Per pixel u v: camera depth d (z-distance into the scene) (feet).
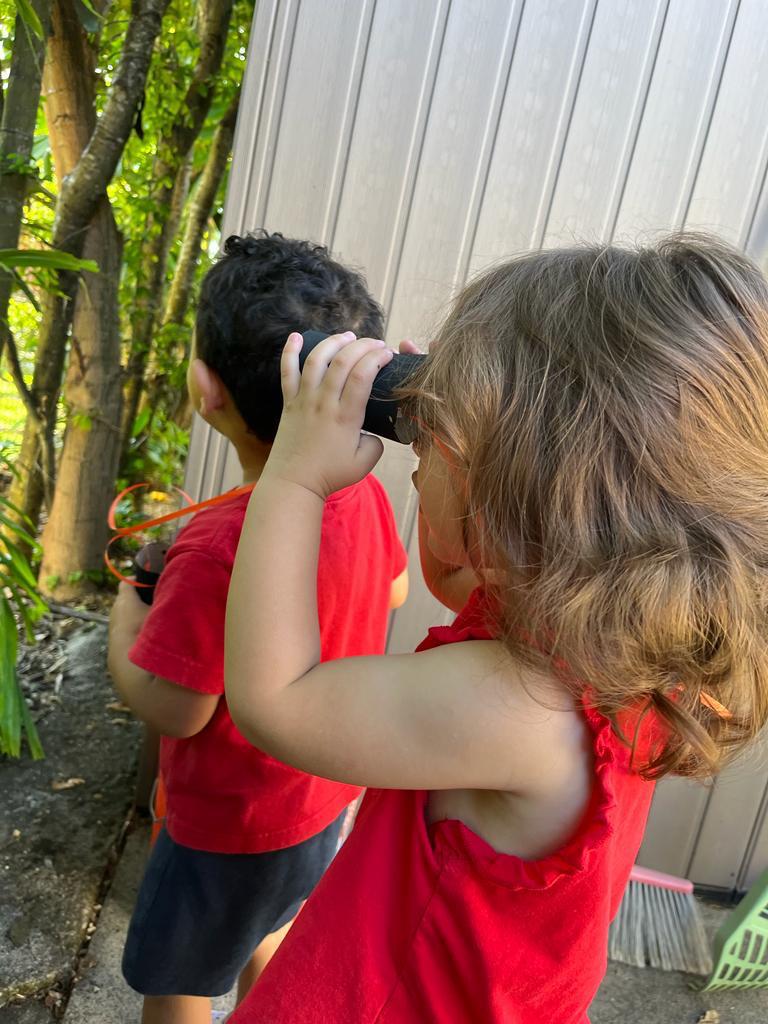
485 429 1.77
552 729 1.88
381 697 1.92
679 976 5.37
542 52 4.78
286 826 3.39
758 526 1.73
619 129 4.85
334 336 2.13
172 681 2.96
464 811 2.08
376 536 3.63
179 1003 3.66
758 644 1.79
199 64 9.26
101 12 7.88
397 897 2.11
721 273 1.84
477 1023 2.04
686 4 4.66
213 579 2.94
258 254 3.31
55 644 8.09
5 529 9.13
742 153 4.84
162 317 10.66
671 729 1.88
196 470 5.44
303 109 4.92
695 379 1.69
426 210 5.01
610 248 2.02
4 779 6.03
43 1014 4.42
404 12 4.77
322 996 2.09
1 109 6.69
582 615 1.67
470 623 2.08
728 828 5.90
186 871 3.38
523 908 1.97
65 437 8.93
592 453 1.67
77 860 5.41
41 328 8.59
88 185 7.96
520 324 1.83
